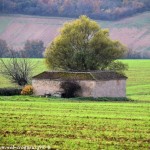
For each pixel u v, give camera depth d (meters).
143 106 187.50
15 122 131.12
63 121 135.00
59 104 189.62
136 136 111.94
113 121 136.62
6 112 155.25
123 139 107.94
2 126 123.50
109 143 102.62
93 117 145.50
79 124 129.62
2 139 104.88
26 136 109.50
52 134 112.69
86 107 179.25
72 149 96.56
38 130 118.25
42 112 157.50
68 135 111.69
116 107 181.50
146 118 145.38
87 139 107.00
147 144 102.44
